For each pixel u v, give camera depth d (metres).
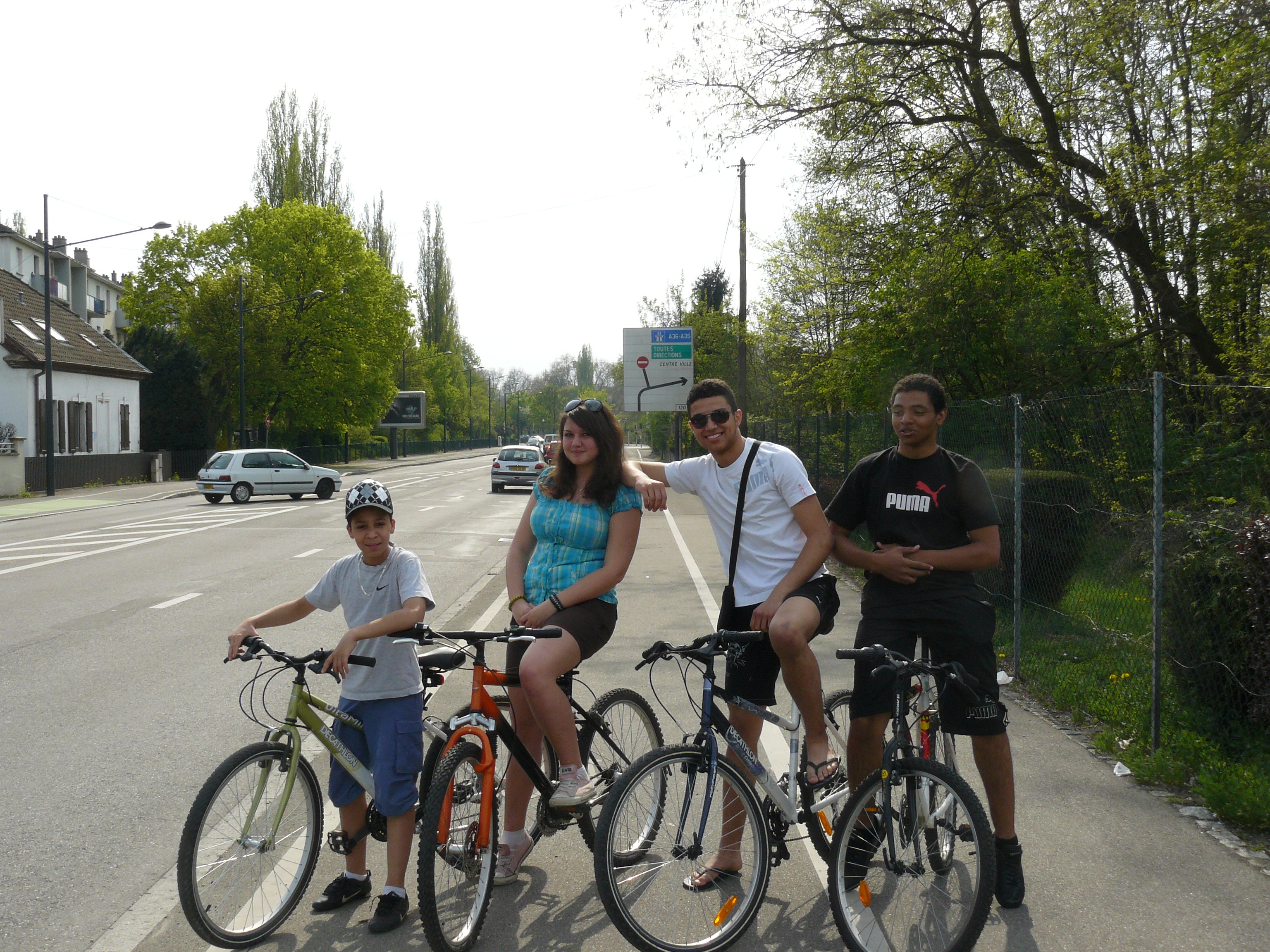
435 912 3.28
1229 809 4.50
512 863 3.98
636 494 3.95
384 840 3.94
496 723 3.73
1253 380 11.38
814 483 17.84
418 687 3.80
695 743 3.54
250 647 3.61
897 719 3.65
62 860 4.29
